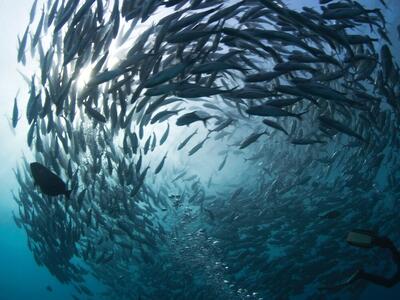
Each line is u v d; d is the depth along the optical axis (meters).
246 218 6.61
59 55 3.98
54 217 5.54
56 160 4.22
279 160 6.68
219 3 3.40
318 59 3.14
